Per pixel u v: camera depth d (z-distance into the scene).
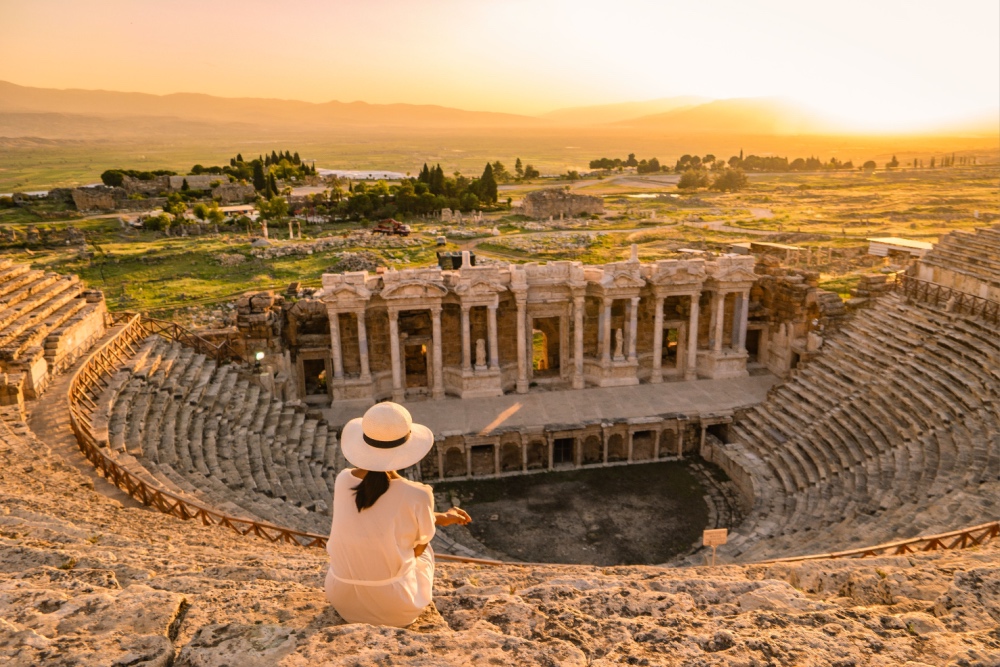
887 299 50.09
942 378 38.59
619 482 43.81
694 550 36.50
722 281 50.62
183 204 162.00
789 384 47.75
